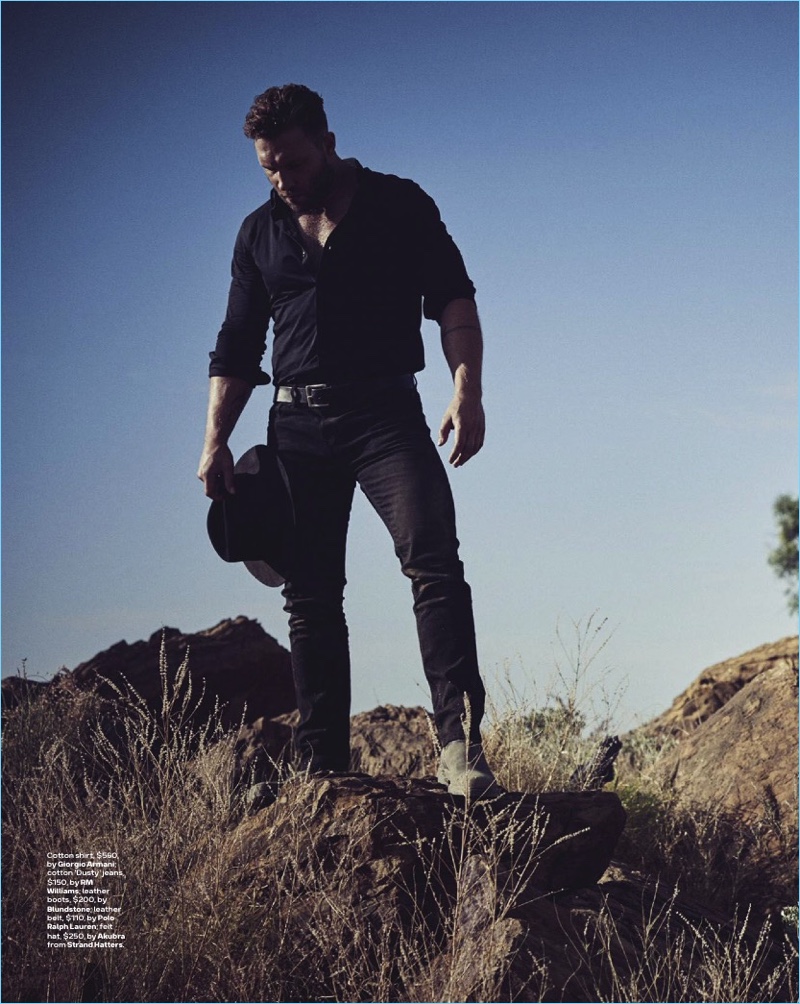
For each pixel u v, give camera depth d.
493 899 2.90
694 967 3.19
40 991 2.80
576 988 2.75
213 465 3.99
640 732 7.43
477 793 3.39
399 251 3.86
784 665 6.29
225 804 3.56
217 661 7.07
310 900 3.07
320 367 3.79
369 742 6.07
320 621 3.89
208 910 3.03
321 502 3.93
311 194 3.74
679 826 5.00
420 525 3.63
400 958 2.94
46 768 4.18
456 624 3.57
